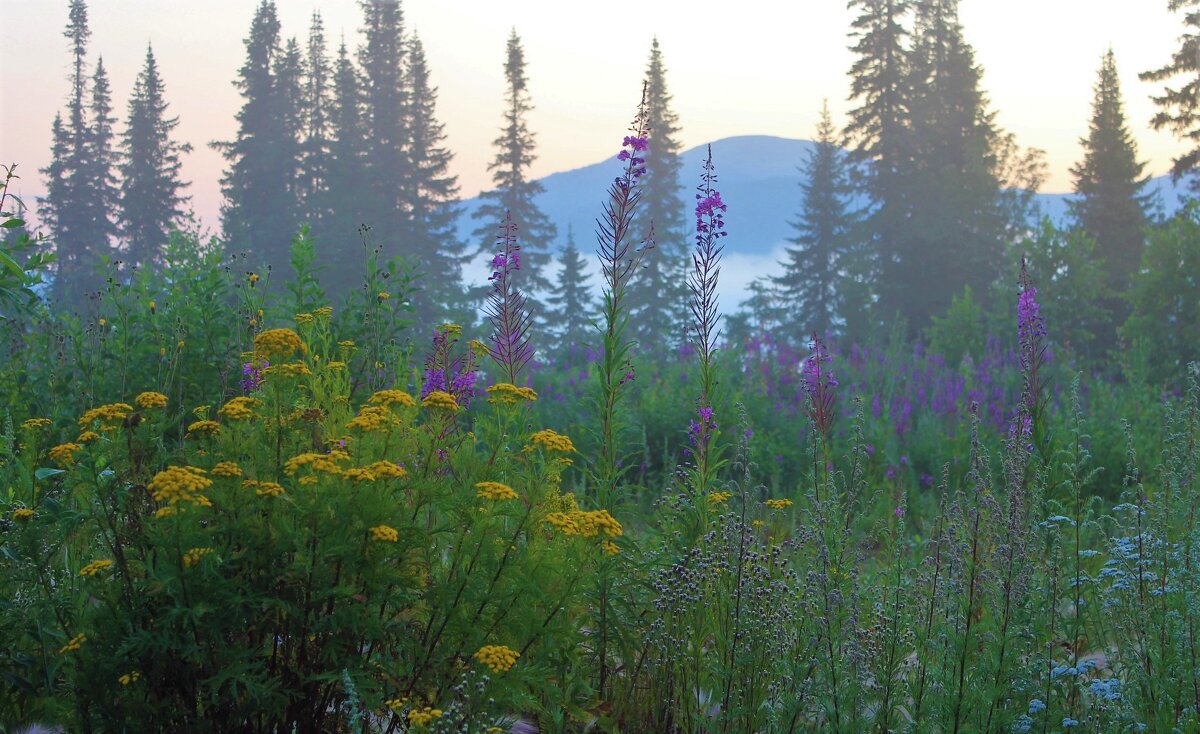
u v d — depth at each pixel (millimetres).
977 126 57125
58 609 4402
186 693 3949
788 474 11547
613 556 4863
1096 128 54000
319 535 3861
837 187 62125
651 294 57969
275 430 4230
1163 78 50219
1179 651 4301
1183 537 4684
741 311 56031
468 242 69250
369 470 3883
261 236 61406
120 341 7762
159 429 4305
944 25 58469
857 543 5223
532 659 4371
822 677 4383
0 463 5688
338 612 3824
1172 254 24031
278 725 3998
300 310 7859
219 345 7848
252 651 3832
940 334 25562
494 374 8742
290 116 70500
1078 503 4852
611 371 5621
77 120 76312
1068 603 5375
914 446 12219
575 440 11812
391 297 7730
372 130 68312
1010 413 13016
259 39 70375
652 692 4883
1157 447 11273
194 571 3746
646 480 10961
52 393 7430
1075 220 53719
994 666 4191
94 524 5039
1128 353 21391
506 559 4176
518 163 69312
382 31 68625
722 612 4781
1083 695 4562
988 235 53469
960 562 4480
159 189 73312
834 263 60531
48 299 7906
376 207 62844
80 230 73125
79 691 3928
